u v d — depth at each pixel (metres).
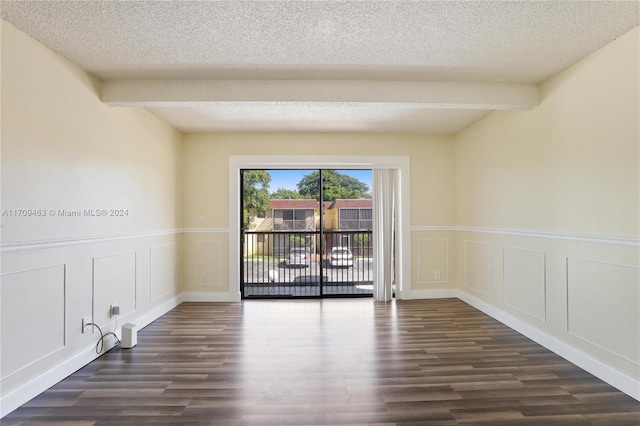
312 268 4.96
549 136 2.95
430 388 2.28
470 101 3.05
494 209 3.83
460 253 4.71
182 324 3.65
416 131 4.65
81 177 2.67
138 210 3.51
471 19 2.07
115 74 2.83
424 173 4.80
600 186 2.42
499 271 3.74
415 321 3.73
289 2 1.90
